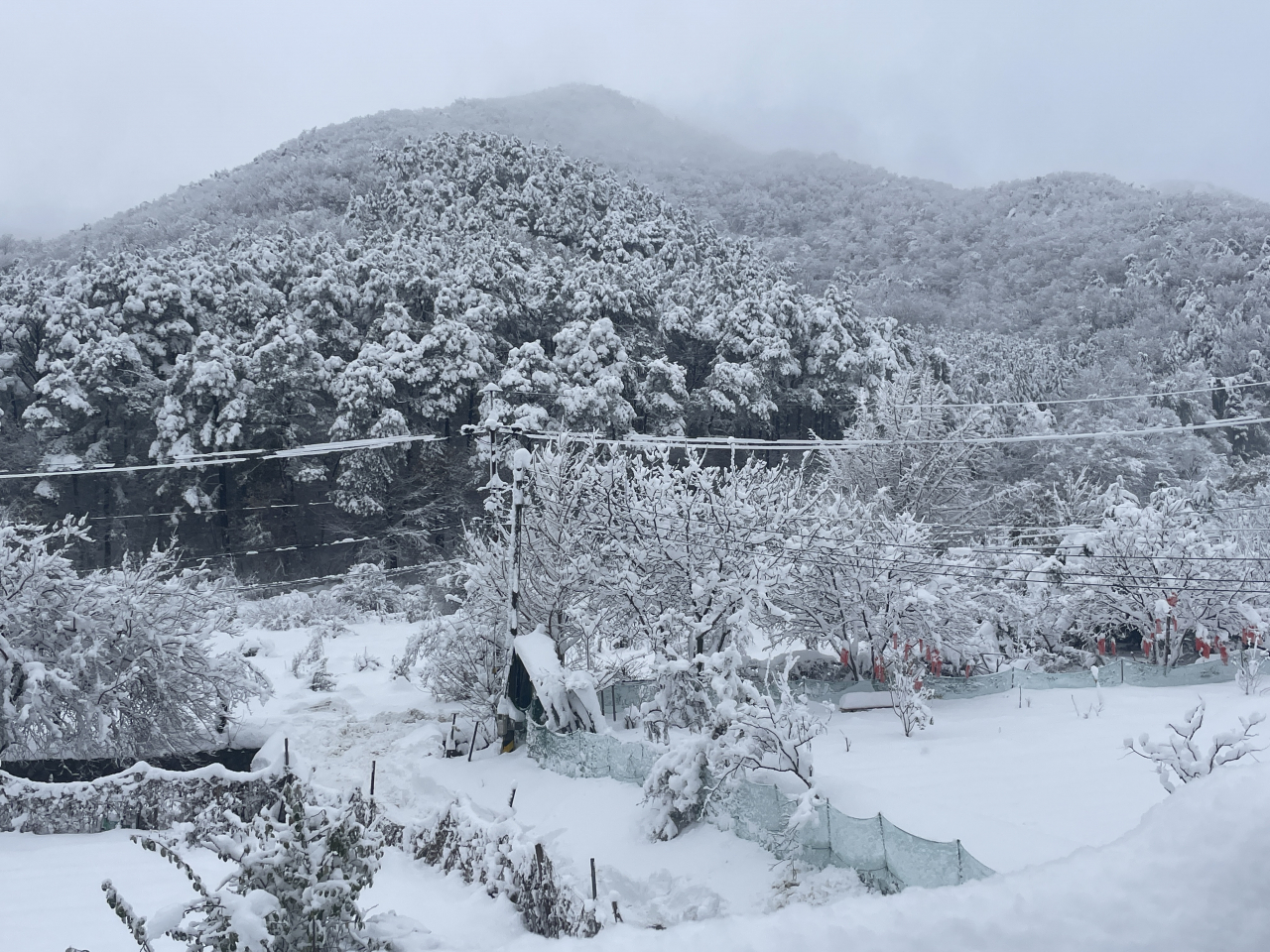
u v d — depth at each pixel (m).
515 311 67.75
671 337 70.50
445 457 57.59
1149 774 14.42
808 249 179.88
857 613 24.64
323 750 22.19
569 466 23.73
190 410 53.19
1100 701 19.34
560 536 23.02
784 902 11.12
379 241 88.94
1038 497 42.84
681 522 21.84
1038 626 28.50
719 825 13.66
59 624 18.48
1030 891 4.95
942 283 147.88
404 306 64.25
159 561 20.67
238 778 13.62
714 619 19.58
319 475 54.59
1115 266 125.50
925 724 18.77
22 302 62.06
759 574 19.72
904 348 75.31
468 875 13.40
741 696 14.52
